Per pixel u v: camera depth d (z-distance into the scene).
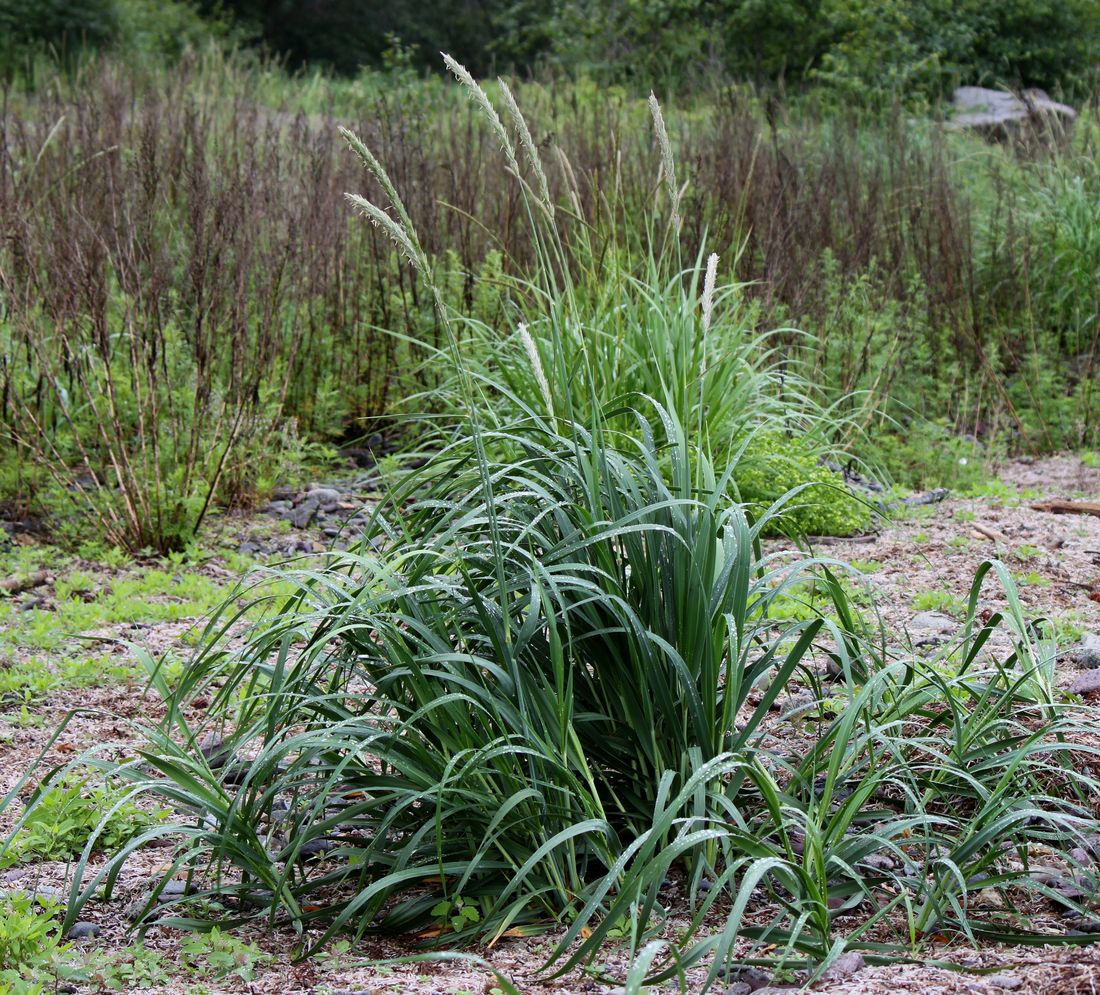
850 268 10.73
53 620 5.85
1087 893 3.14
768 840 3.38
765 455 7.20
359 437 9.27
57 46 21.92
